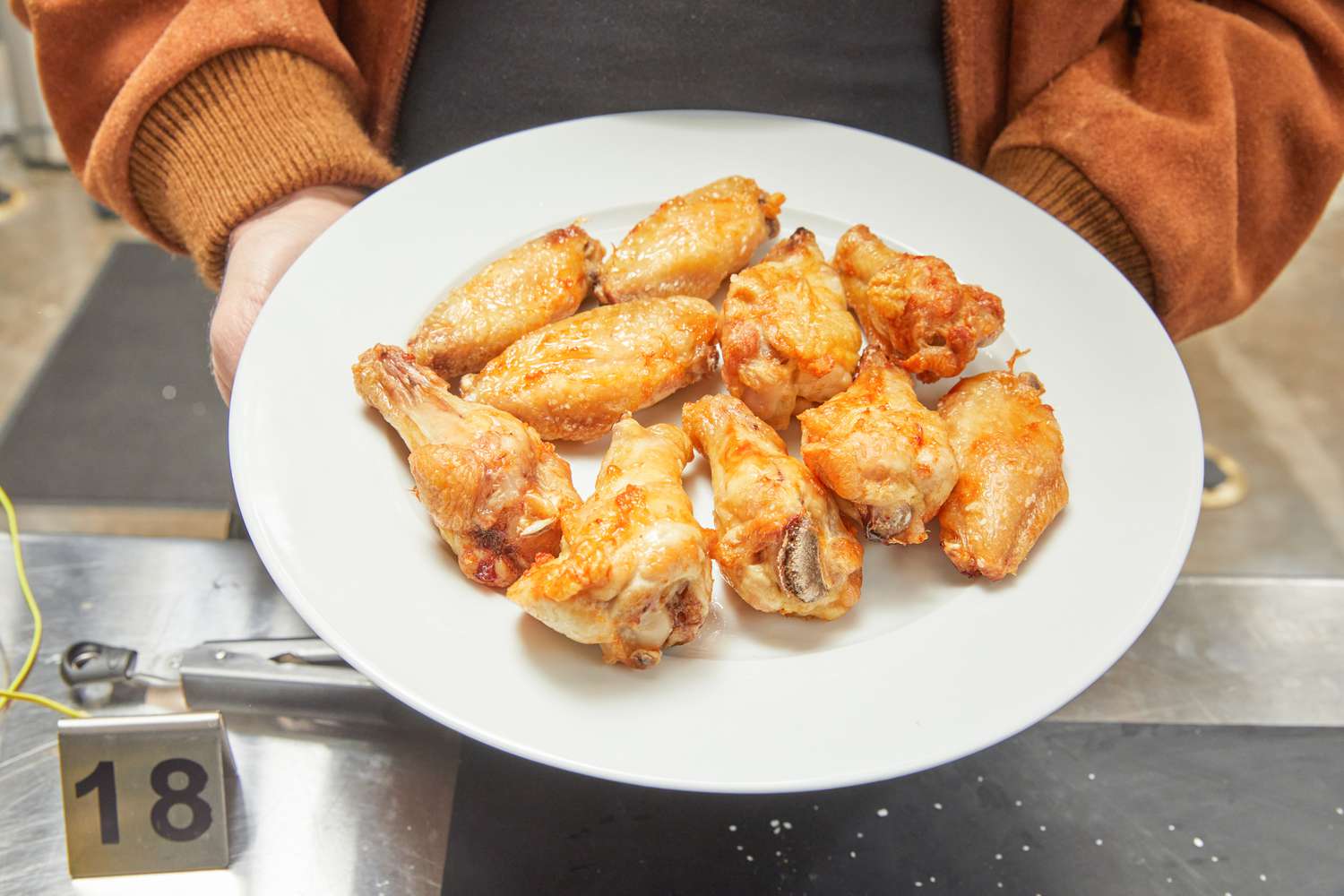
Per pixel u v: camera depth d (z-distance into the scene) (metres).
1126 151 0.50
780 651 0.40
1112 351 0.47
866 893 0.43
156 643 0.48
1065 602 0.41
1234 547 0.62
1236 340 0.68
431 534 0.41
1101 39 0.55
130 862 0.43
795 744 0.37
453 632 0.39
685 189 0.51
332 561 0.40
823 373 0.45
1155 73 0.52
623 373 0.45
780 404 0.45
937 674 0.39
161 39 0.49
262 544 0.40
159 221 0.54
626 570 0.38
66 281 0.87
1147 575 0.41
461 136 0.55
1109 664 0.39
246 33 0.49
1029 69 0.54
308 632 0.48
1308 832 0.45
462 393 0.45
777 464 0.42
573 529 0.40
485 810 0.44
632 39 0.52
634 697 0.38
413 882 0.43
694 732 0.38
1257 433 0.66
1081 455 0.44
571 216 0.50
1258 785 0.46
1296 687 0.48
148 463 0.78
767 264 0.47
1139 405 0.45
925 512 0.42
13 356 0.83
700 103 0.54
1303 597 0.51
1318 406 0.66
